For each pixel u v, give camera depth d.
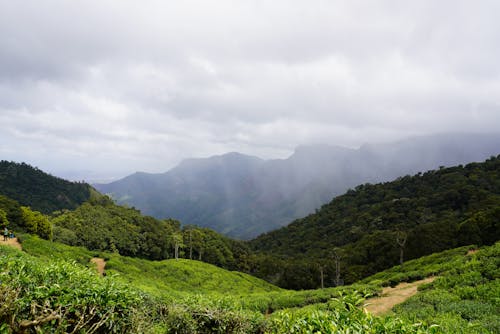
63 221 61.69
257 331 7.31
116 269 33.50
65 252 32.53
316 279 58.78
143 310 5.78
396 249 56.16
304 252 90.56
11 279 4.33
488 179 80.44
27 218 47.84
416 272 28.41
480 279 17.69
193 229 83.69
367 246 63.81
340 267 58.75
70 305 4.25
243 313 7.58
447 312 12.94
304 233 105.69
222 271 52.72
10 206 47.53
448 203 76.12
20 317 3.76
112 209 75.00
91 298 4.61
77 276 5.17
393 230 69.81
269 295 26.95
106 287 5.05
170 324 6.92
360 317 3.77
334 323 3.60
